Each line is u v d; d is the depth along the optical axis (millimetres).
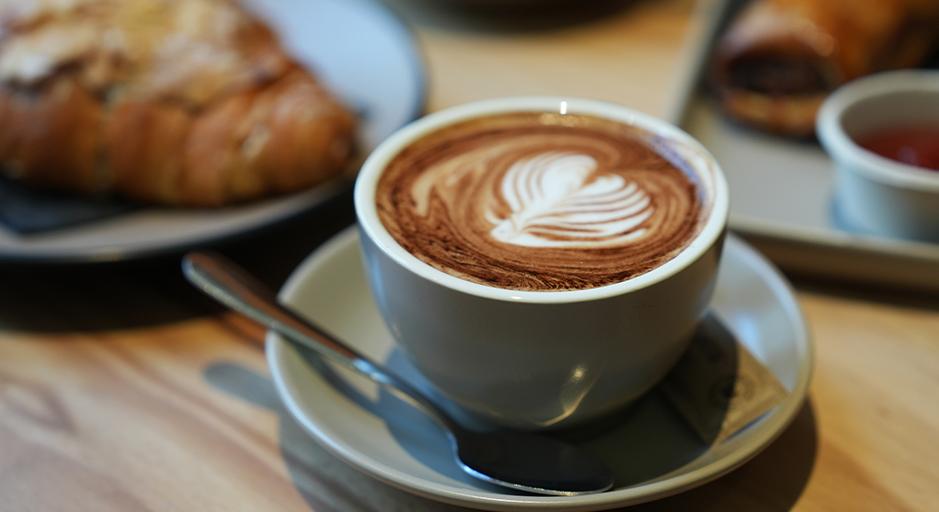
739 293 424
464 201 387
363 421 388
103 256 449
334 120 509
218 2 549
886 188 473
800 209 514
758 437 362
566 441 385
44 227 482
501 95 599
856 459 392
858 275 458
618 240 371
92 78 509
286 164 498
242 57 524
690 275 354
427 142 411
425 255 365
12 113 511
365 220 371
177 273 478
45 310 461
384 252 360
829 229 500
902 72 608
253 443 405
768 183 532
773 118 561
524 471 366
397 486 353
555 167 401
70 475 395
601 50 650
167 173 500
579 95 598
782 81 571
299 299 424
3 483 392
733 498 380
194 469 396
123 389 426
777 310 411
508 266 362
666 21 693
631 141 412
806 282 468
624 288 344
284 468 396
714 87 593
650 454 380
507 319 346
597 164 402
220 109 505
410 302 360
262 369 434
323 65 589
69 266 449
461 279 351
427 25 693
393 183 392
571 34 675
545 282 355
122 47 516
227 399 421
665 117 555
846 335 441
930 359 430
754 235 461
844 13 572
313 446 403
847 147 489
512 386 362
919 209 469
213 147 498
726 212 368
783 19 569
